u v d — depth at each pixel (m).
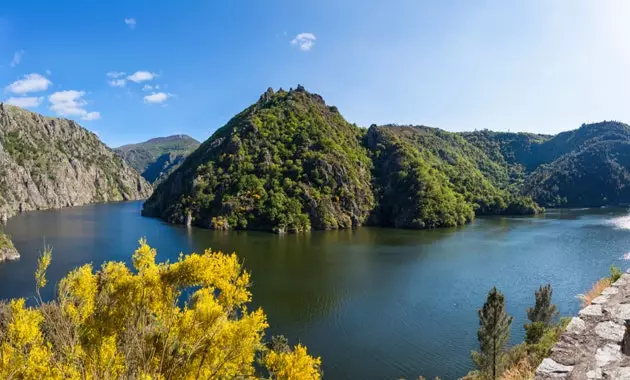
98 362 7.45
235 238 82.38
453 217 102.56
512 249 68.81
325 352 31.44
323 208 99.38
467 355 30.77
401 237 84.38
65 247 71.69
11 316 7.45
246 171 109.69
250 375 9.41
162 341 8.25
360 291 46.09
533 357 10.38
